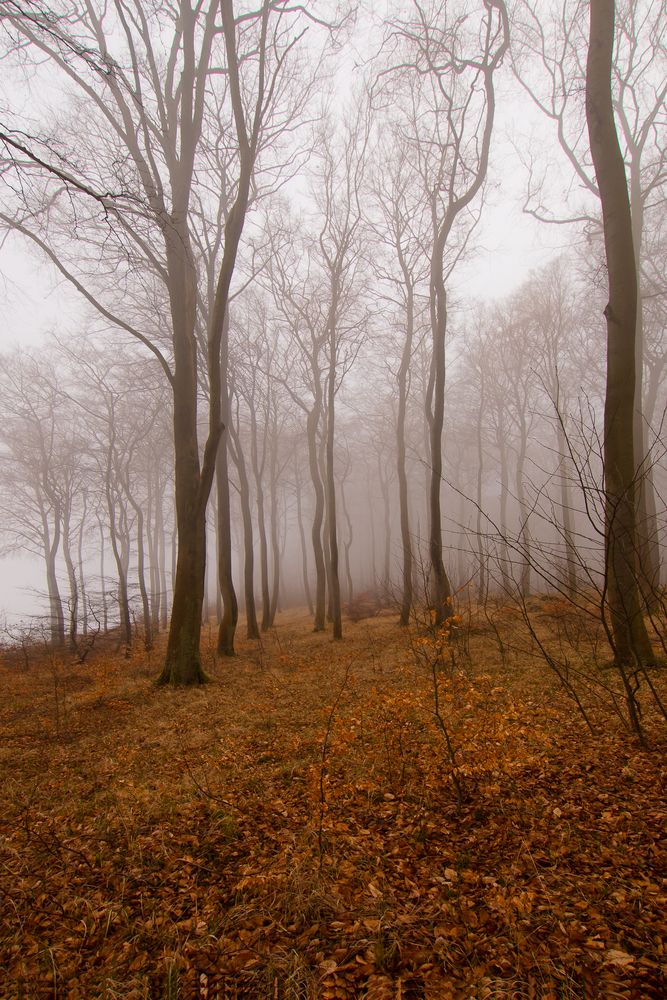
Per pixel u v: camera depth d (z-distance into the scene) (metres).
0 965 2.73
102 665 11.32
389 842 3.64
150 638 17.88
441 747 4.70
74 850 3.63
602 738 5.00
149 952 2.79
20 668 15.41
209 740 6.45
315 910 2.93
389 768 4.65
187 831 4.09
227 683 10.23
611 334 7.25
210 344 10.38
